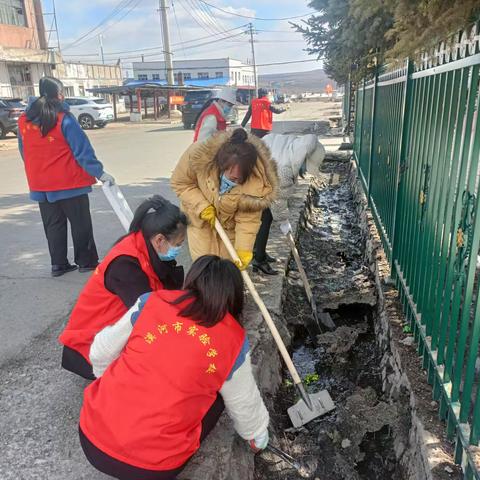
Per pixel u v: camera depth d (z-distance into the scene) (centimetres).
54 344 327
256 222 318
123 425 180
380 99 555
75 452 231
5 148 1678
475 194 205
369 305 441
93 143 1798
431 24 211
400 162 365
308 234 648
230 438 236
